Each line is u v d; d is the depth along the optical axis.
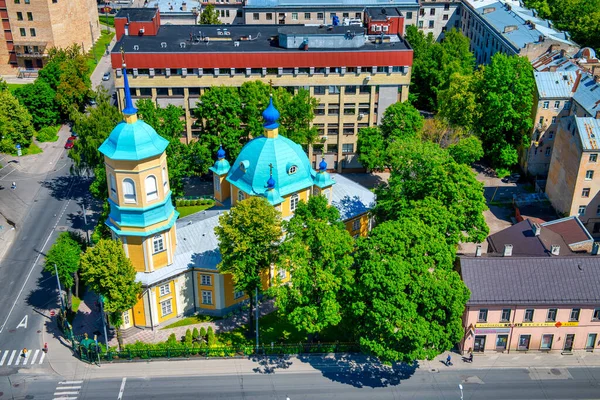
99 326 103.25
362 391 91.69
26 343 100.25
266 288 107.38
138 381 93.25
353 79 142.62
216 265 101.12
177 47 142.75
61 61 175.62
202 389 91.81
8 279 114.50
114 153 90.12
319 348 98.00
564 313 96.44
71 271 102.12
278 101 129.38
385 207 106.56
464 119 143.00
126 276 91.88
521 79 139.38
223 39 149.12
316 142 145.88
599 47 189.38
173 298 102.50
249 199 93.38
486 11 194.25
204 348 96.69
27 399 90.12
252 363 96.44
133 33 152.62
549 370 95.75
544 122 140.75
